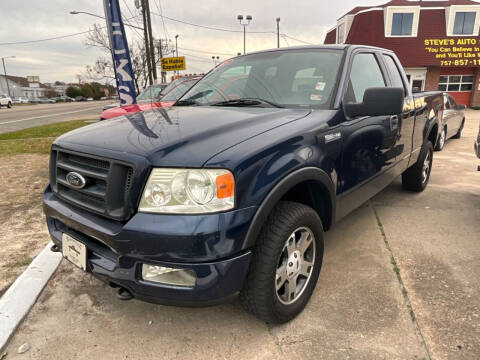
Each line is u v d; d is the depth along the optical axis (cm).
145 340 218
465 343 209
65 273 290
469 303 244
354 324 227
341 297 253
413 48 2414
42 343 217
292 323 229
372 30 2458
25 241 346
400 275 279
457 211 411
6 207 439
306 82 283
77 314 242
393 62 385
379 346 208
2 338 217
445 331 218
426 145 450
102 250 202
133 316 240
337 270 288
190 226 172
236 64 340
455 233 353
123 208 184
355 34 2545
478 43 2364
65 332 226
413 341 211
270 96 284
